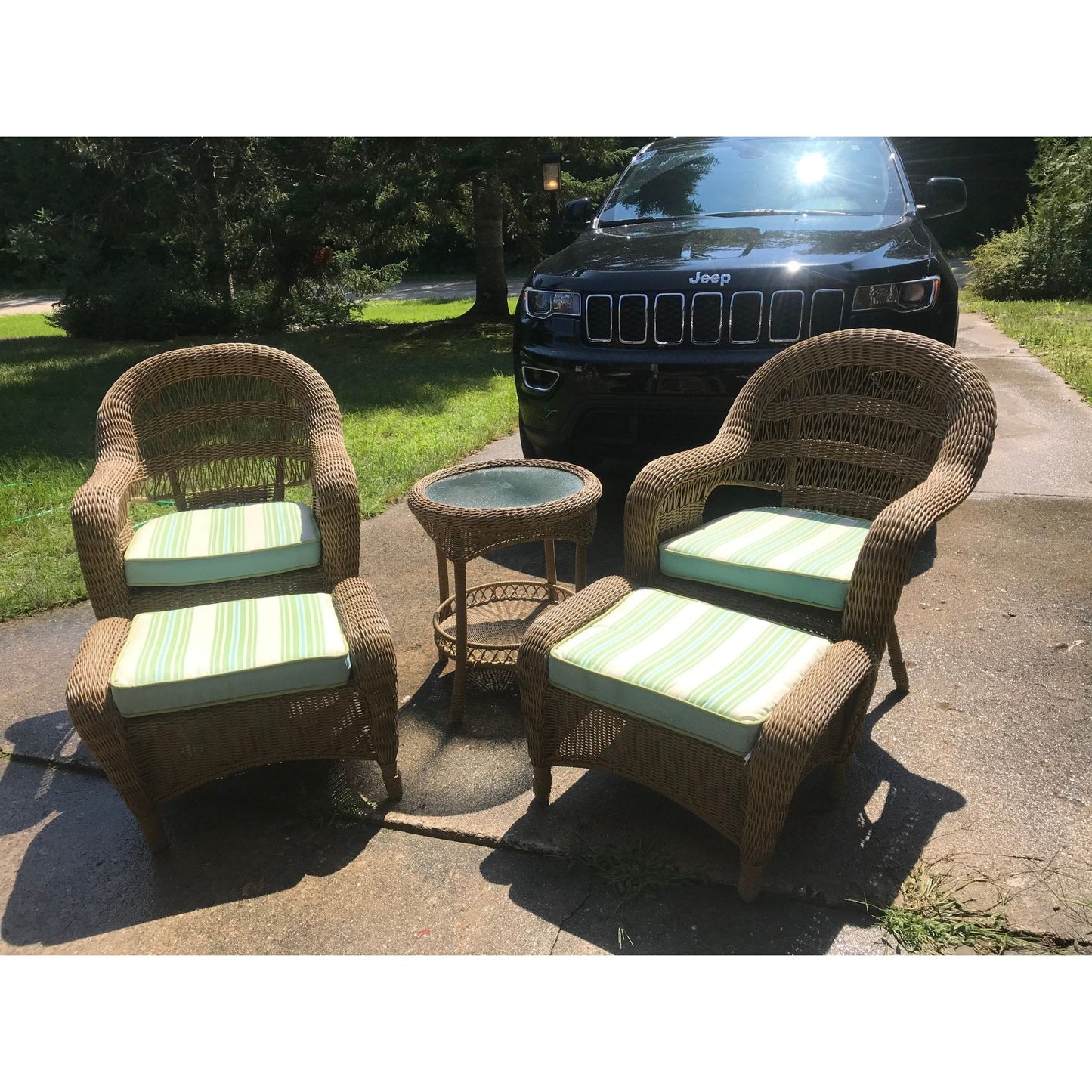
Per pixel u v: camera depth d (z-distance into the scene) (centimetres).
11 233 1438
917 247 368
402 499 479
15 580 379
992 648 290
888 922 183
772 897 194
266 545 262
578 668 202
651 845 210
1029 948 178
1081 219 1272
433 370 895
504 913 193
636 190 486
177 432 312
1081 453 502
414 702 277
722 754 185
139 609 259
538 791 224
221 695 205
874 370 267
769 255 365
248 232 1366
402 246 1445
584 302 381
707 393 362
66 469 543
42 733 271
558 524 253
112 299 1337
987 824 210
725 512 416
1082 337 886
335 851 215
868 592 208
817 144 484
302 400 302
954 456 231
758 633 211
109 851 219
